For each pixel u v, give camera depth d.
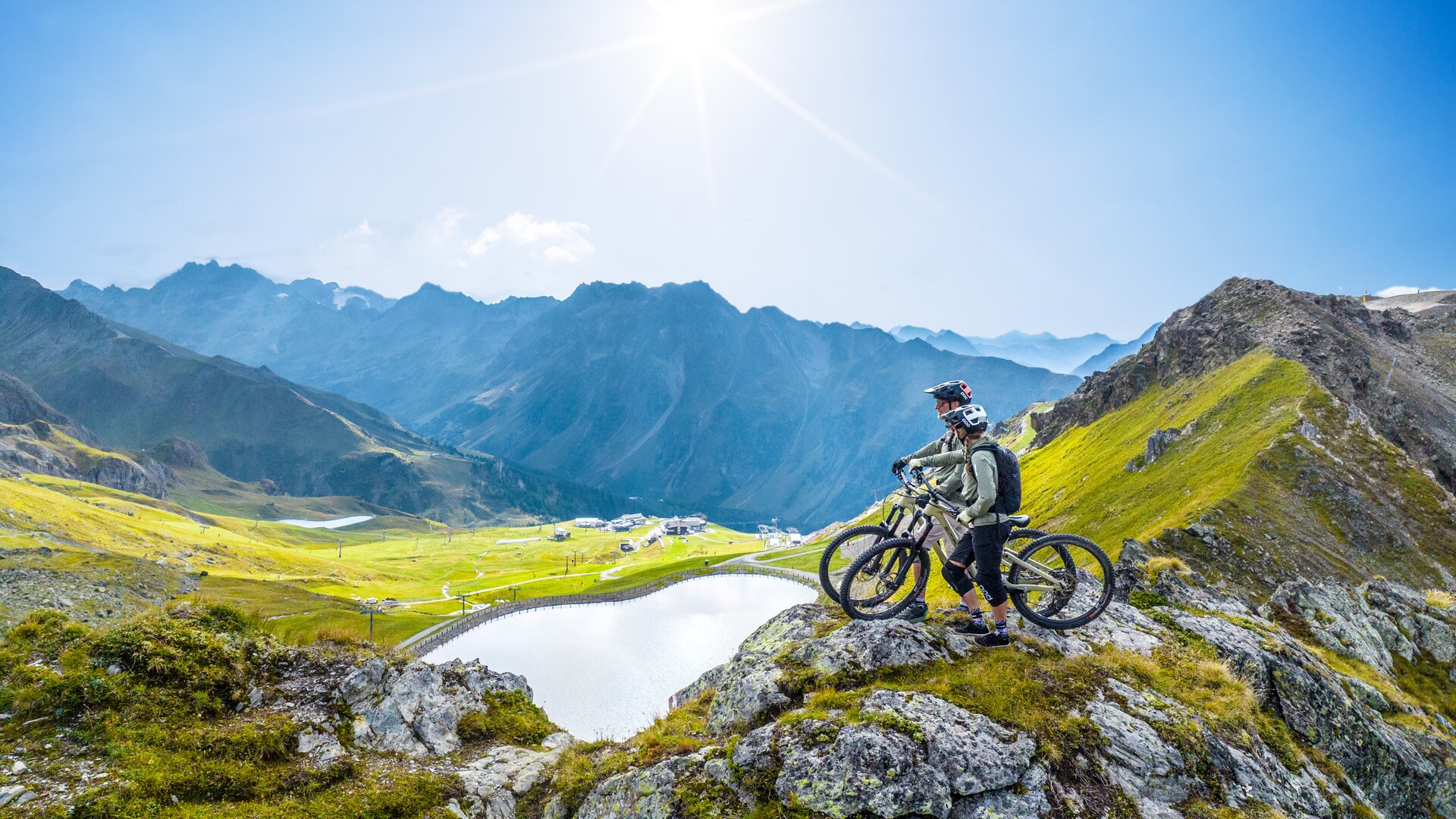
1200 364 159.00
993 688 9.49
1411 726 15.30
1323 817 9.52
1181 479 101.38
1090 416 191.25
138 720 10.15
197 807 8.99
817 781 8.14
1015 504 10.02
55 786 8.59
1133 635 12.12
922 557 11.08
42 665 10.53
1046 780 8.33
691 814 8.38
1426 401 154.62
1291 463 85.38
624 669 124.62
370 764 10.98
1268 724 10.64
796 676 10.26
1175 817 8.34
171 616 12.48
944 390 10.30
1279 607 25.28
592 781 10.12
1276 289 163.38
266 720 11.10
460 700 13.27
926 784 7.95
